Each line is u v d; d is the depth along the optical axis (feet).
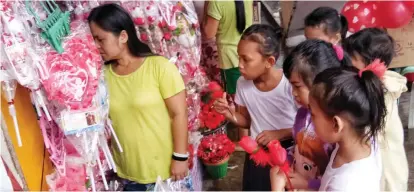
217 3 8.49
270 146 4.28
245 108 5.94
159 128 5.28
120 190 5.86
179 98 5.17
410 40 8.04
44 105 4.01
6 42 3.57
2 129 3.50
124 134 5.34
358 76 3.47
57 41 4.10
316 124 3.66
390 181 4.98
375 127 3.51
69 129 4.05
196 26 6.74
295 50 4.46
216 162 7.98
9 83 3.70
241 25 8.75
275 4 16.19
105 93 4.80
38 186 4.39
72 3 5.78
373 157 3.71
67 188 4.68
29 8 4.10
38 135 4.55
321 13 6.35
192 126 7.16
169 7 6.36
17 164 3.68
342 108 3.38
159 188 5.62
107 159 5.08
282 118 5.60
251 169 5.90
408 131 8.00
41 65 3.84
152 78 5.07
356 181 3.53
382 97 3.48
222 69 9.28
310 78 4.29
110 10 4.78
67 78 3.91
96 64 4.37
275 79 5.48
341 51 4.61
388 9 7.29
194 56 6.82
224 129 8.23
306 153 4.63
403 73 7.31
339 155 3.73
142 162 5.49
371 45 5.13
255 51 5.22
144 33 6.35
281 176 4.31
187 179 6.39
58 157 4.75
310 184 4.54
